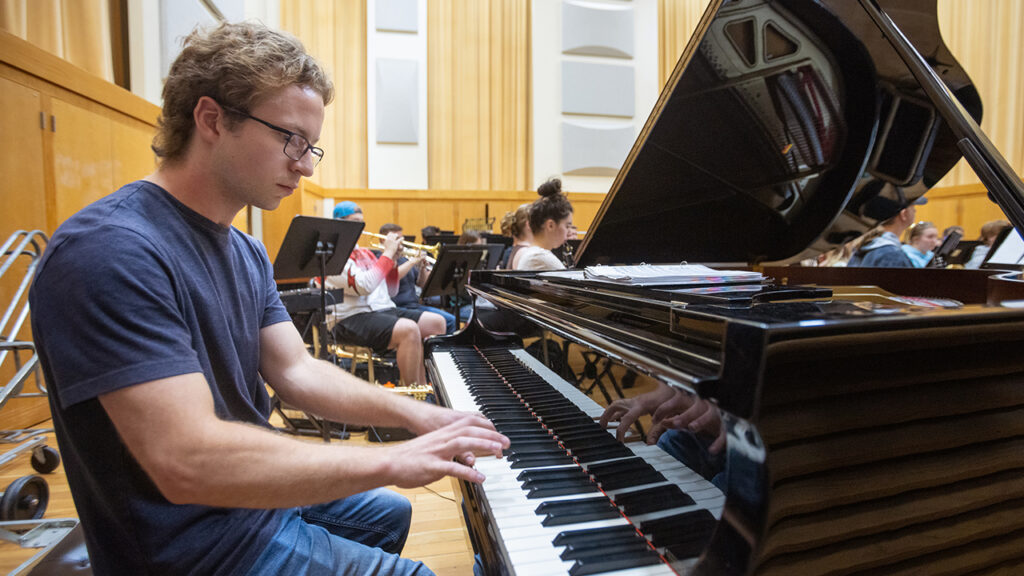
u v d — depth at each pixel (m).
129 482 0.83
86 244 0.77
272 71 0.90
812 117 1.67
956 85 1.63
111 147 3.46
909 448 0.67
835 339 0.58
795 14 1.35
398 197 8.16
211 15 4.84
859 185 1.97
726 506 0.59
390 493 1.35
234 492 0.74
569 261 4.11
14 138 2.74
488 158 8.66
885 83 1.59
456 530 2.12
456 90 8.55
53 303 0.75
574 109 8.70
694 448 0.65
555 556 0.70
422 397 2.77
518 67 8.65
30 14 3.03
